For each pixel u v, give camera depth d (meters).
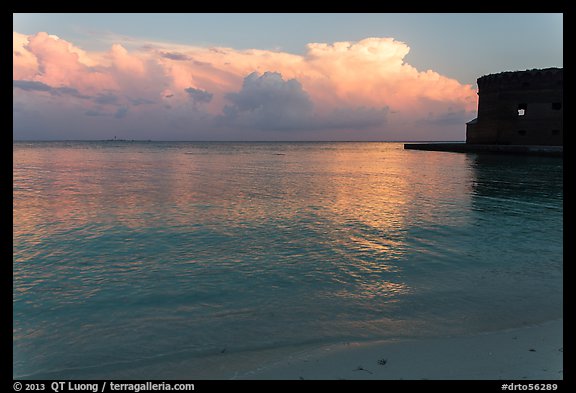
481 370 4.58
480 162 51.53
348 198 21.27
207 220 15.04
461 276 8.48
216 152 113.62
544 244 11.24
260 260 9.73
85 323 6.17
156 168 46.16
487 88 64.62
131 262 9.54
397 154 99.56
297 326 6.02
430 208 17.86
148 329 5.95
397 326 6.00
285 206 18.53
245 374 4.63
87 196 21.70
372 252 10.48
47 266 9.20
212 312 6.59
